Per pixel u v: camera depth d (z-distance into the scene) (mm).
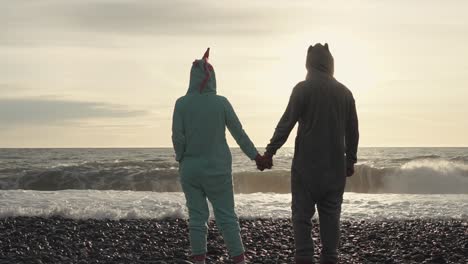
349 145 4758
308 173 4551
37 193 12711
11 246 7004
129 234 7957
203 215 4859
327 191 4559
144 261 6156
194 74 4895
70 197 12023
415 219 9672
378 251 6852
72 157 49031
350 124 4695
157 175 20125
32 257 6285
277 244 7273
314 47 4707
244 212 10281
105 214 9672
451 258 6418
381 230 8422
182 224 8953
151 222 9156
